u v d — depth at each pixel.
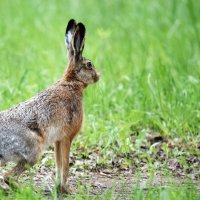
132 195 16.95
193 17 31.33
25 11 34.12
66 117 17.72
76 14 34.44
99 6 35.25
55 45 29.36
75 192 17.47
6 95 22.33
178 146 20.59
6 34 30.73
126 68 26.73
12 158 16.58
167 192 15.99
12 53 27.61
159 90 22.72
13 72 25.03
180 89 23.62
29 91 22.61
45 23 32.31
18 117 16.88
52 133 17.42
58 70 25.38
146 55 27.34
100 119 21.77
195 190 16.70
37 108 17.25
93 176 18.48
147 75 24.30
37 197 15.73
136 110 22.11
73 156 19.62
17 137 16.58
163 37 30.70
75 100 18.05
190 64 27.05
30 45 29.36
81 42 18.45
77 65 18.42
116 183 17.92
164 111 22.28
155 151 20.02
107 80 24.92
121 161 19.38
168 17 32.75
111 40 30.95
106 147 19.86
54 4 35.53
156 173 18.70
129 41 30.38
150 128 21.84
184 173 18.86
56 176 17.70
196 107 22.38
